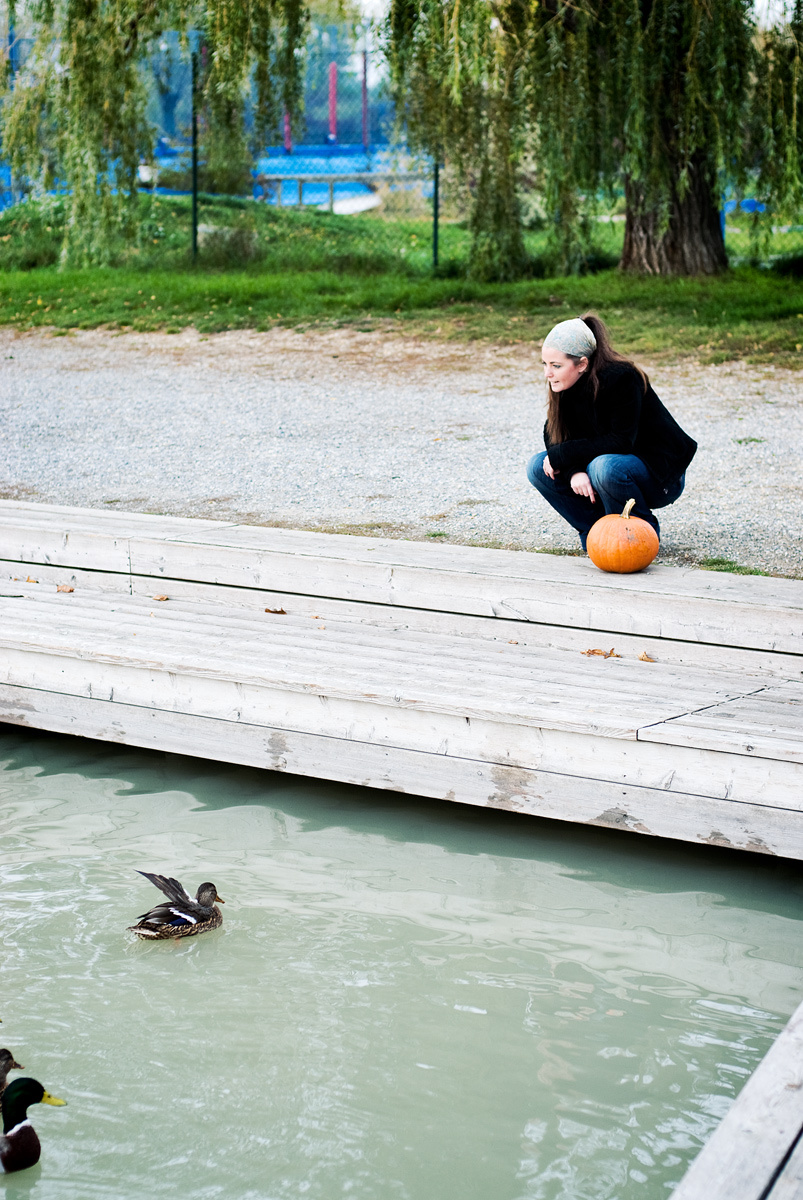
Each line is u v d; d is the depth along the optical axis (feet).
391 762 17.52
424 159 73.31
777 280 64.75
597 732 15.97
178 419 45.52
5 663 20.61
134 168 70.03
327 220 103.35
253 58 63.62
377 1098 11.48
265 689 18.29
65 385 53.01
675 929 14.73
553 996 13.23
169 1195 10.17
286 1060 12.05
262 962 13.88
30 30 69.26
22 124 70.18
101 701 19.79
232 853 16.81
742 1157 8.63
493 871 16.34
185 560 23.86
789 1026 10.34
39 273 80.89
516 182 71.56
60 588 24.40
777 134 58.75
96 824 17.75
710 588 20.27
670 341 54.13
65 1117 11.16
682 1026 12.64
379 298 67.21
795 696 17.44
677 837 15.72
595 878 16.14
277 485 34.50
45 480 35.58
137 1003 13.01
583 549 25.99
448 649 20.11
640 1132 10.98
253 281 73.36
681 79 57.57
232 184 102.63
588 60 58.59
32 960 13.83
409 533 28.17
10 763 20.29
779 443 37.81
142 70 70.13
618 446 21.72
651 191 59.62
